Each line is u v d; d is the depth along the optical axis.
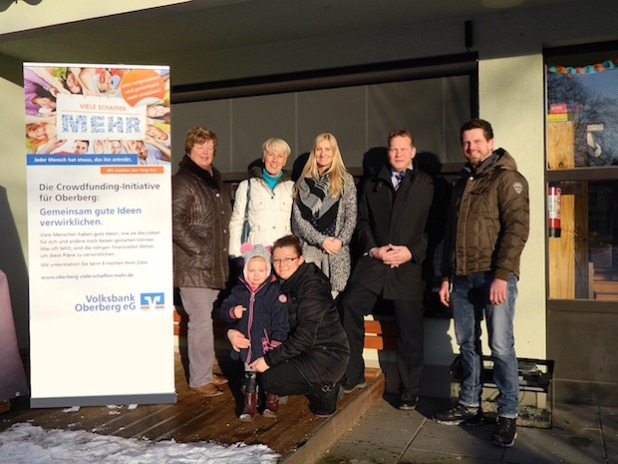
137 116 3.59
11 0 4.42
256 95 5.04
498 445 3.49
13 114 5.36
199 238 3.91
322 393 3.46
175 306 5.12
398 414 4.07
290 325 3.50
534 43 4.24
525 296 4.27
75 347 3.55
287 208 4.22
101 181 3.56
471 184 3.65
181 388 4.09
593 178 4.22
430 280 4.24
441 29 4.48
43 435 3.19
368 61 4.69
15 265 5.34
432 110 4.52
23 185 5.44
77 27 4.34
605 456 3.34
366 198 4.27
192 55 5.26
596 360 4.20
